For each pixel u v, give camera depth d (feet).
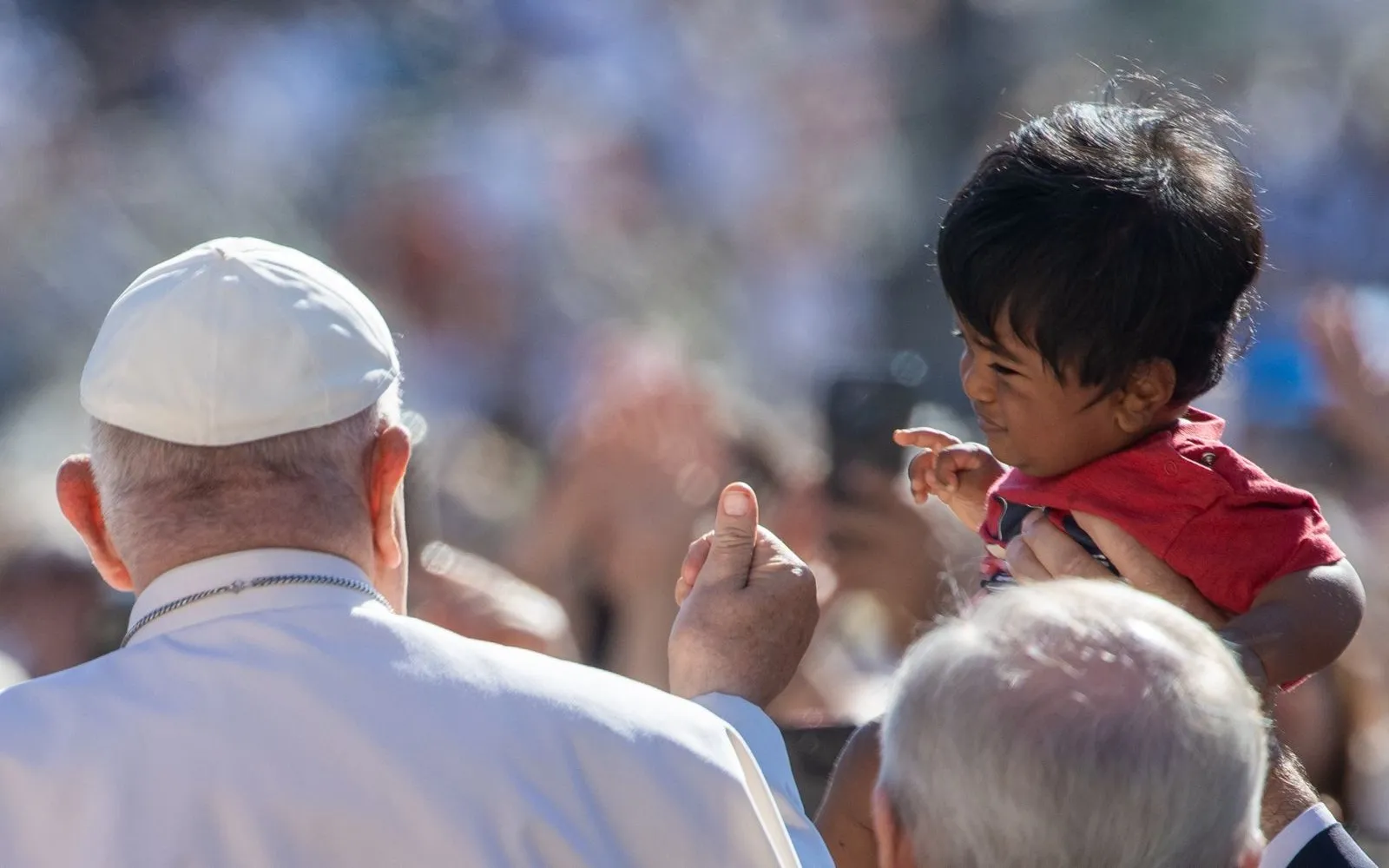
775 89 116.37
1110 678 17.67
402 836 19.25
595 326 100.42
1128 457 22.68
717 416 56.80
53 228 104.94
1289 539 22.16
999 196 22.41
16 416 92.73
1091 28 116.26
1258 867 18.70
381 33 121.49
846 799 23.82
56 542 43.24
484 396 96.32
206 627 20.13
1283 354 72.28
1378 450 58.85
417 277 99.45
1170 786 17.20
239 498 20.57
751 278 109.70
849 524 42.96
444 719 19.81
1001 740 17.51
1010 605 18.93
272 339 20.81
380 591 22.26
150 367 20.59
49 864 18.85
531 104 116.78
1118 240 21.68
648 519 54.19
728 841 20.52
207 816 19.03
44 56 114.73
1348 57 109.09
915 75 117.29
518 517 74.59
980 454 25.84
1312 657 21.56
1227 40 113.09
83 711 19.54
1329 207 102.12
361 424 21.42
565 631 44.78
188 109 115.55
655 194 112.68
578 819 19.92
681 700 21.49
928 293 104.42
